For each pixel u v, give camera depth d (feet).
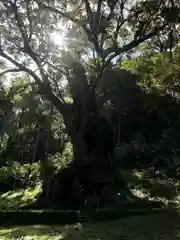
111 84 96.32
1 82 63.05
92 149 58.13
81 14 59.41
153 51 72.08
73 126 58.44
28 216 46.85
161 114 106.42
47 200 56.39
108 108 105.50
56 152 85.87
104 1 57.00
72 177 56.59
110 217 47.47
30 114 77.25
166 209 51.96
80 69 58.49
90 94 58.59
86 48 57.88
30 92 66.69
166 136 102.22
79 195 54.95
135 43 56.80
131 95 106.83
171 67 81.46
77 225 43.98
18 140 103.04
